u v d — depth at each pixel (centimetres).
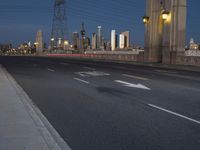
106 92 1401
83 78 2011
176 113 973
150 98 1242
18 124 766
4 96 1173
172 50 3684
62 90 1462
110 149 643
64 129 792
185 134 749
